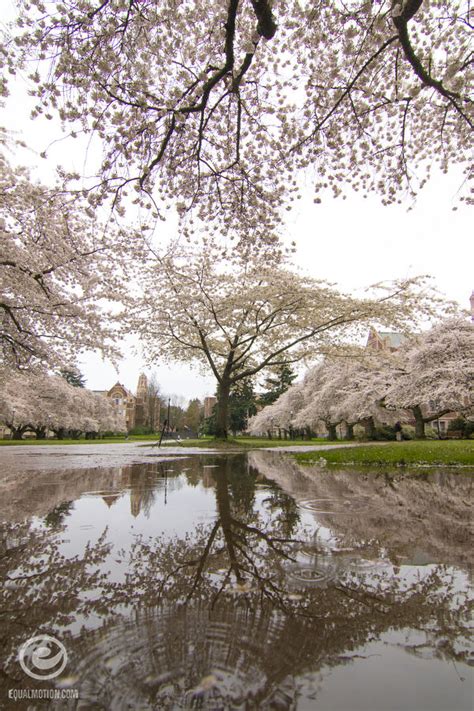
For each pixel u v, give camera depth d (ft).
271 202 22.07
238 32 17.53
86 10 13.67
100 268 34.86
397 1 13.65
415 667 3.84
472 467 24.30
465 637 4.37
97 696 3.41
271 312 50.21
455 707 3.25
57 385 108.06
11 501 12.32
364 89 18.48
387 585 5.77
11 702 3.34
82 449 50.83
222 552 7.22
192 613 4.88
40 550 7.32
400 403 71.51
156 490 14.70
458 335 66.18
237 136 19.12
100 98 15.38
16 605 5.08
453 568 6.45
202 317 52.75
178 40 15.94
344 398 92.89
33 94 14.89
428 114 21.07
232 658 3.97
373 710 3.21
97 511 10.78
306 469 23.09
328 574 6.19
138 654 4.02
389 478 18.79
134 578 6.00
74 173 18.37
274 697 3.39
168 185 21.04
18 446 65.41
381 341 105.19
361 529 8.95
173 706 3.28
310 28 16.67
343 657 4.00
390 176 22.24
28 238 30.42
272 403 157.28
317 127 19.45
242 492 14.25
